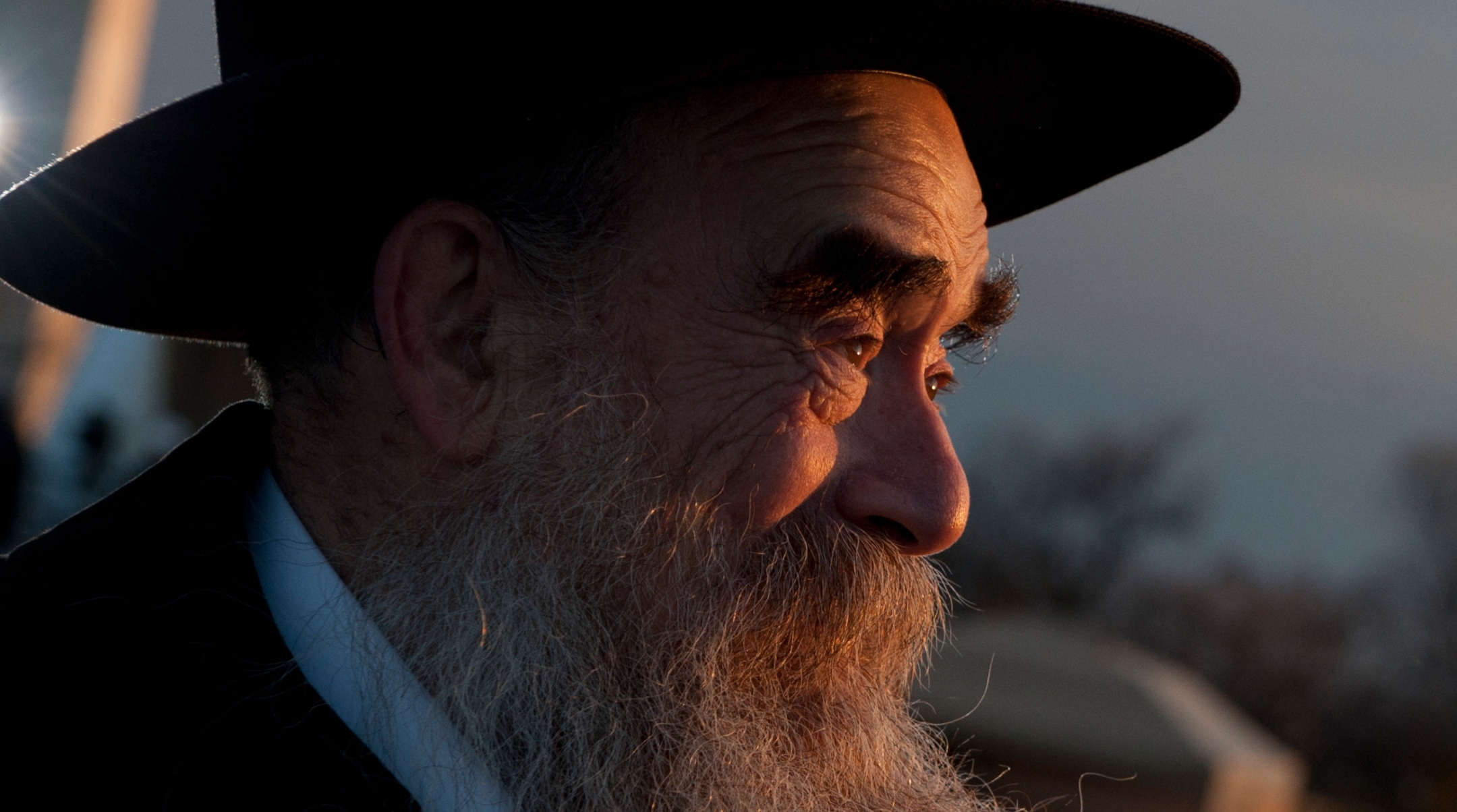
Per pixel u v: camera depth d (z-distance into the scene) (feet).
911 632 5.02
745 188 4.69
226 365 30.86
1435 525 122.21
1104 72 5.50
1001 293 5.51
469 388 4.67
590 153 4.70
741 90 4.74
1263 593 117.70
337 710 4.36
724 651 4.63
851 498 4.83
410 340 4.61
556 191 4.71
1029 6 4.75
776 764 4.66
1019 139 5.93
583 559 4.60
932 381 5.39
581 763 4.47
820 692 4.83
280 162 4.61
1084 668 28.58
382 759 4.29
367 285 4.72
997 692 27.07
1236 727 29.71
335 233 4.76
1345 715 111.45
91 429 26.35
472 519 4.65
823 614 4.74
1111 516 117.70
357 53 4.23
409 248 4.64
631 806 4.51
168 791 3.83
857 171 4.74
